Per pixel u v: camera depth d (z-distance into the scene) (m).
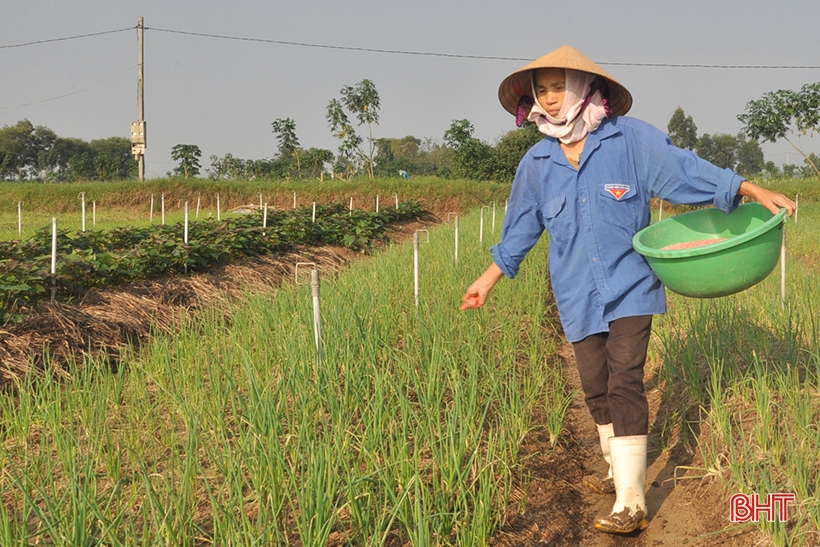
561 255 3.47
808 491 3.13
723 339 5.07
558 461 4.16
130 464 3.74
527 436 4.37
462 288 7.73
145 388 4.62
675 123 96.75
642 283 3.37
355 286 6.96
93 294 7.39
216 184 30.33
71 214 27.28
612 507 3.69
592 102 3.25
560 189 3.38
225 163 45.88
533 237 3.68
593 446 4.46
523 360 5.83
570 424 4.79
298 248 13.71
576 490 3.91
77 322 6.51
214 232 11.69
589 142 3.31
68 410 4.17
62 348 6.05
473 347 4.93
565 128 3.26
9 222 21.78
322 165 38.56
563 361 6.25
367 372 4.39
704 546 3.17
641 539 3.37
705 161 3.25
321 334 4.84
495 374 4.78
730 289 3.18
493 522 3.29
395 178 31.69
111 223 21.22
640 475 3.32
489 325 6.21
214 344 5.68
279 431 3.68
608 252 3.36
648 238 3.45
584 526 3.54
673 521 3.48
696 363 5.05
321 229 15.13
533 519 3.49
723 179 3.19
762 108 31.28
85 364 4.98
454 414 3.45
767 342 4.83
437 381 4.33
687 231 3.64
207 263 10.42
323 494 2.93
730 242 3.05
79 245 10.46
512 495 3.64
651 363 5.84
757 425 3.74
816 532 2.88
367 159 38.31
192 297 8.45
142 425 4.22
